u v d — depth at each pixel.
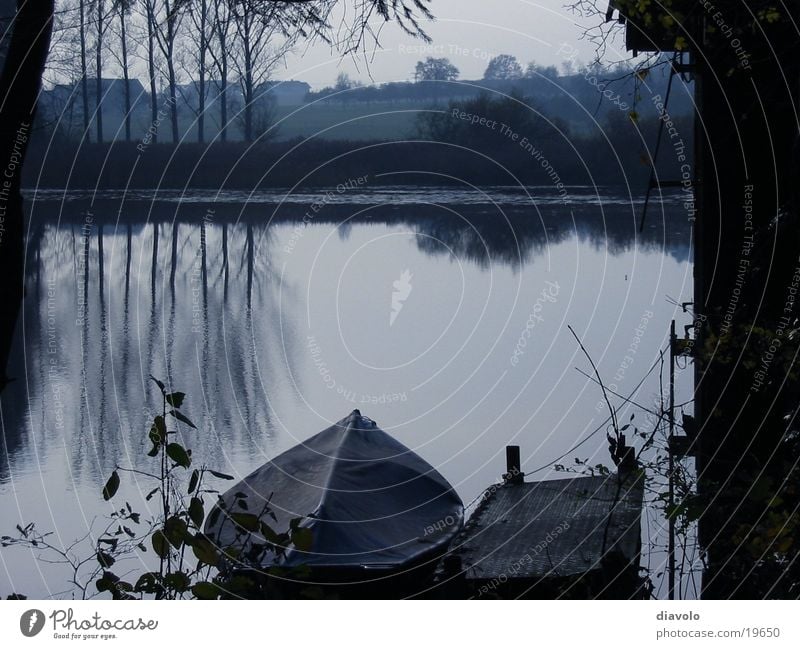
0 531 11.93
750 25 8.21
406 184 42.25
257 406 18.66
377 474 11.70
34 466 14.85
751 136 9.67
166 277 29.78
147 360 21.45
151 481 13.85
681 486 7.59
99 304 26.45
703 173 9.93
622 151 36.72
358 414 13.10
